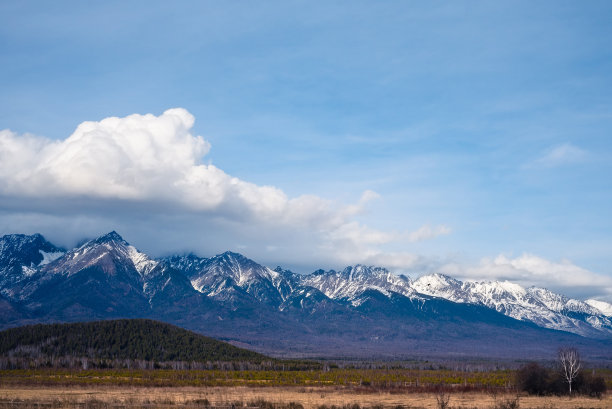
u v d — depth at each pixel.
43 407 100.62
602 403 128.75
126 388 161.50
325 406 108.50
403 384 189.62
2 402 105.50
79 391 148.50
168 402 110.06
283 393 152.12
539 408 115.88
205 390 159.38
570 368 150.25
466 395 150.12
